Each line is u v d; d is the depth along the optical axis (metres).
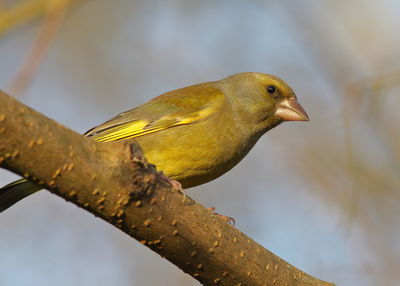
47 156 6.45
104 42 18.67
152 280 16.78
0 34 13.38
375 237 14.41
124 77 18.39
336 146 16.56
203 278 7.75
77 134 6.68
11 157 6.31
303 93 17.42
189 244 7.41
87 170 6.66
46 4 13.37
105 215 6.99
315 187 16.12
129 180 6.85
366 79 13.05
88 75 18.41
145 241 7.31
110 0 18.81
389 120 15.48
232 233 7.68
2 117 6.17
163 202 7.14
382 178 14.89
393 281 13.77
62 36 18.58
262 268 7.86
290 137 17.16
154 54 18.55
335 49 17.61
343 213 14.33
